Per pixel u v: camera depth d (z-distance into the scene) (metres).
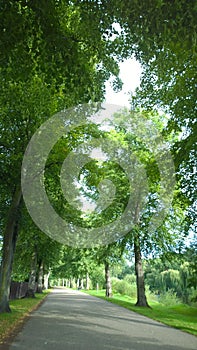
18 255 31.61
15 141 18.58
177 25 6.30
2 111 17.14
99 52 9.40
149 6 6.25
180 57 9.74
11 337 9.77
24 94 16.08
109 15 7.50
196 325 16.25
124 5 6.48
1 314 15.09
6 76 9.73
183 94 14.04
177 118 15.29
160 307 30.12
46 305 23.73
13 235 17.95
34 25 8.22
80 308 22.42
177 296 38.88
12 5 7.61
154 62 10.71
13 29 7.73
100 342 9.59
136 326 14.38
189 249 17.00
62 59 8.41
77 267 52.69
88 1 7.41
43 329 11.70
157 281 60.75
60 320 14.73
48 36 8.11
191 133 14.28
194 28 6.17
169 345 9.83
